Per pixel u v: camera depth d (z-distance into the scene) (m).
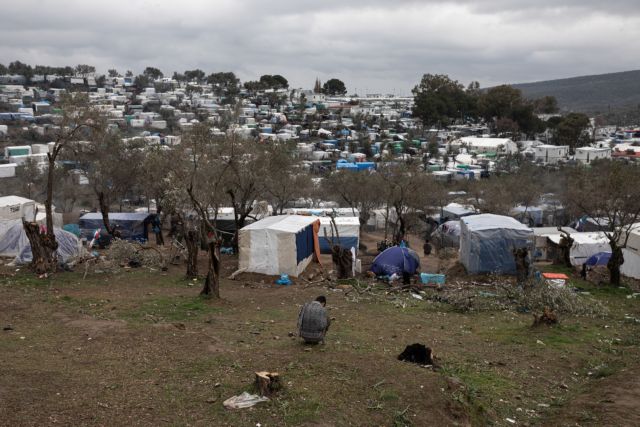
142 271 22.88
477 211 48.97
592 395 10.60
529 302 18.80
